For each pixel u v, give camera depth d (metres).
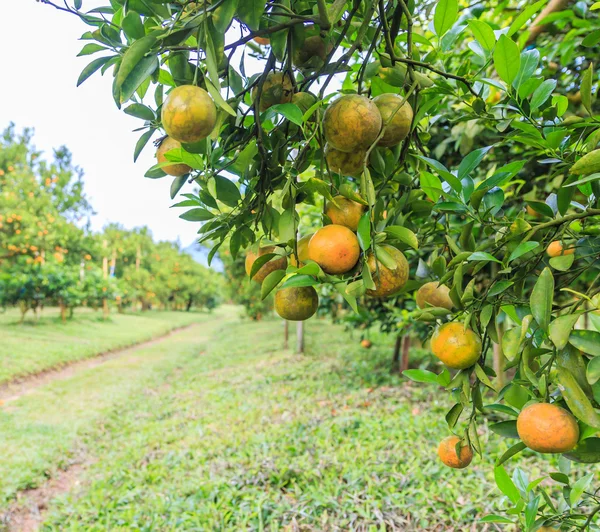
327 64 1.15
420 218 1.42
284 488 3.89
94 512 4.00
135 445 5.54
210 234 1.20
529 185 2.62
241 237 1.22
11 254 14.66
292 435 4.95
